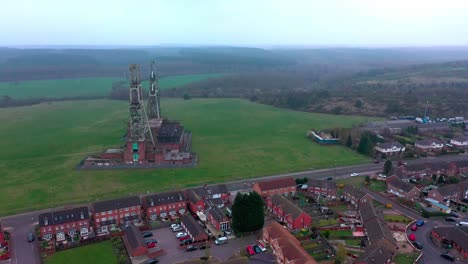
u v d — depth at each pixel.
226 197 123.12
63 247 93.00
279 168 155.50
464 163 148.62
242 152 178.75
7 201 121.44
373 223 99.00
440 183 136.50
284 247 85.62
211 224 106.00
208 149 183.75
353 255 88.88
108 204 105.75
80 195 126.50
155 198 112.19
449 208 114.06
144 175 145.88
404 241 96.38
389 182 131.25
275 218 111.25
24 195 126.19
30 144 191.00
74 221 100.81
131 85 158.38
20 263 86.44
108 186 134.50
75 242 95.69
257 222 99.38
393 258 87.75
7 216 111.12
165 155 162.50
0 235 93.62
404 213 114.00
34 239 97.50
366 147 175.75
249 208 98.62
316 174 148.88
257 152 178.88
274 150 182.50
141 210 111.94
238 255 89.88
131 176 144.75
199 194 119.12
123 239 97.19
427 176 144.25
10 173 147.75
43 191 129.62
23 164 159.00
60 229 99.38
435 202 118.12
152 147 169.50
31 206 117.88
